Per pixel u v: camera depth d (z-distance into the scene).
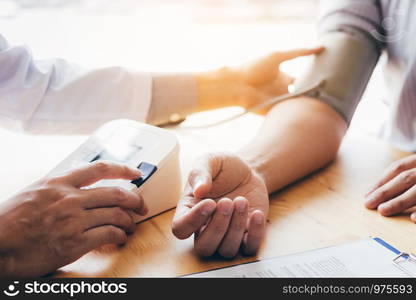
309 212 0.56
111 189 0.49
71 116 0.72
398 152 0.76
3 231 0.42
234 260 0.46
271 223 0.53
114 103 0.74
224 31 2.28
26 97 0.67
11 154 0.84
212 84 0.82
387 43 0.85
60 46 1.77
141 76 0.75
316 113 0.71
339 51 0.78
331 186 0.64
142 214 0.53
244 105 0.87
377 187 0.60
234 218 0.44
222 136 0.87
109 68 0.73
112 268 0.45
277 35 2.18
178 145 0.58
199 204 0.44
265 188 0.56
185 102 0.80
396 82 0.87
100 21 2.12
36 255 0.43
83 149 0.58
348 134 0.85
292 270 0.43
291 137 0.66
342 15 0.83
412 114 0.83
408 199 0.54
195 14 2.31
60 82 0.71
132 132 0.61
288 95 0.76
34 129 0.71
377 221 0.54
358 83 0.77
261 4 2.30
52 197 0.46
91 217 0.47
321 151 0.67
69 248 0.45
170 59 1.89
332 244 0.49
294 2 2.28
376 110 1.22
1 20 1.75
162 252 0.48
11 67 0.65
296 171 0.64
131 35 2.09
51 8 1.95
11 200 0.45
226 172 0.52
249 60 0.85
